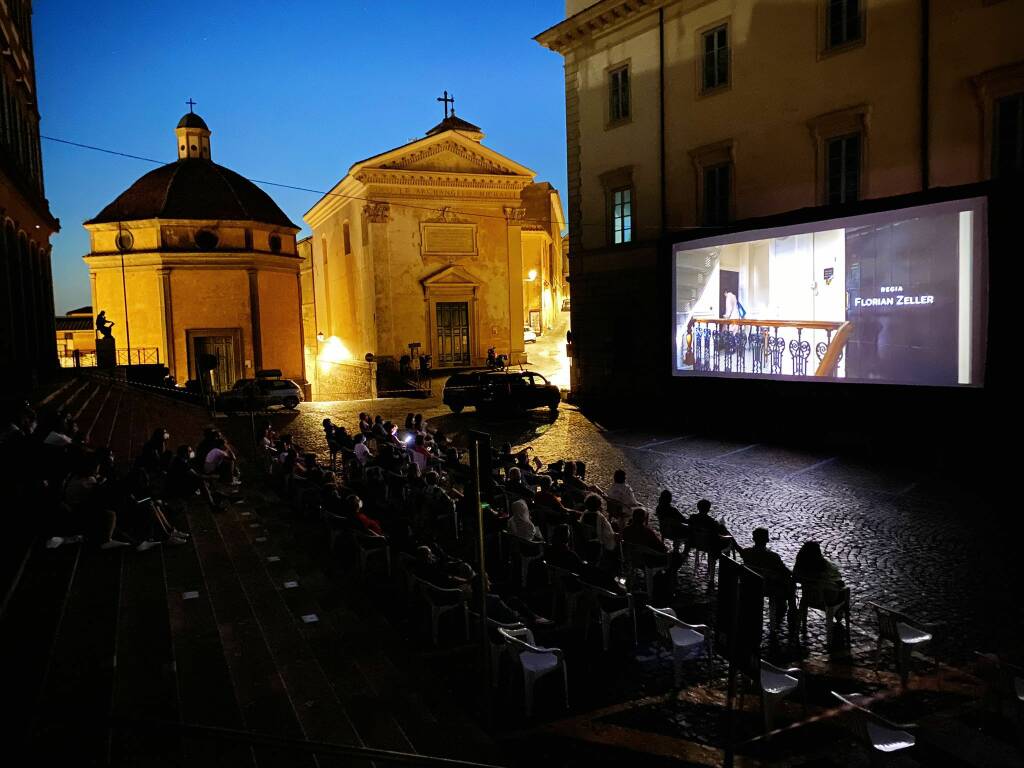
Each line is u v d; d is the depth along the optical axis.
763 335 21.22
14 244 21.45
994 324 15.88
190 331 44.56
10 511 10.09
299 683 7.08
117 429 21.73
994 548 11.32
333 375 52.81
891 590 9.80
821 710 6.91
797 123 22.38
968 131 18.39
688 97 25.73
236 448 22.45
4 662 6.39
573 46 30.34
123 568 10.02
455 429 25.66
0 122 20.62
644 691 7.38
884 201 17.97
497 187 44.94
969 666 7.68
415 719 6.52
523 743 6.44
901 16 19.62
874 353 18.41
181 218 44.16
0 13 19.95
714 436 22.84
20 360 21.52
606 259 29.58
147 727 3.77
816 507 14.08
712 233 22.80
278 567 10.55
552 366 46.53
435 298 43.75
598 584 8.44
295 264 49.31
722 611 6.38
